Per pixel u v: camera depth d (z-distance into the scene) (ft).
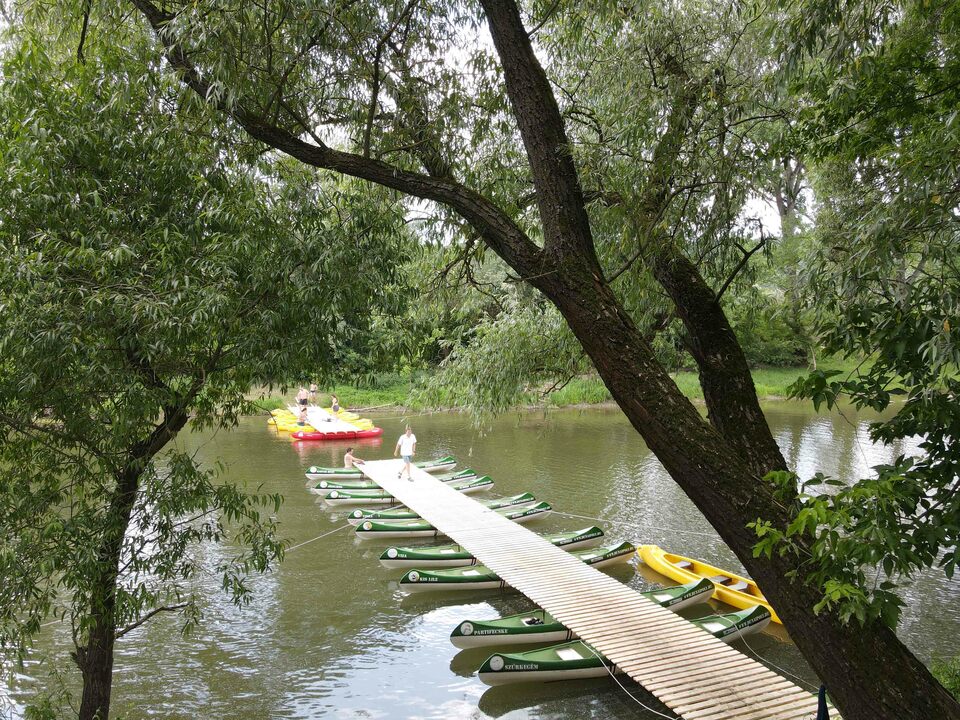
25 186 18.15
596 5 21.30
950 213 13.08
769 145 19.35
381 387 113.19
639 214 17.97
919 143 14.82
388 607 35.99
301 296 19.56
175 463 19.90
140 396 18.33
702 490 11.71
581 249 13.48
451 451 73.87
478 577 38.32
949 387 10.56
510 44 14.38
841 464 63.52
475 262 28.53
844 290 13.43
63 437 19.38
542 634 31.19
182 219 20.51
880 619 10.18
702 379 15.40
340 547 44.98
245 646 31.63
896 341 10.72
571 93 25.09
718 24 21.52
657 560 40.96
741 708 23.36
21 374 17.56
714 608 35.65
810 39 15.20
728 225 18.49
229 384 20.83
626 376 12.43
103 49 20.72
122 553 20.40
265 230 19.79
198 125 20.07
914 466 10.78
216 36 15.70
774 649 31.19
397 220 22.47
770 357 99.60
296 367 20.80
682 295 16.29
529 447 75.61
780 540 10.57
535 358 34.50
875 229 12.98
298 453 72.49
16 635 18.29
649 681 25.21
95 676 20.22
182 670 29.48
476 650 31.04
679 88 18.03
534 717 25.86
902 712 10.03
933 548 10.07
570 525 49.06
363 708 26.61
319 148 15.71
